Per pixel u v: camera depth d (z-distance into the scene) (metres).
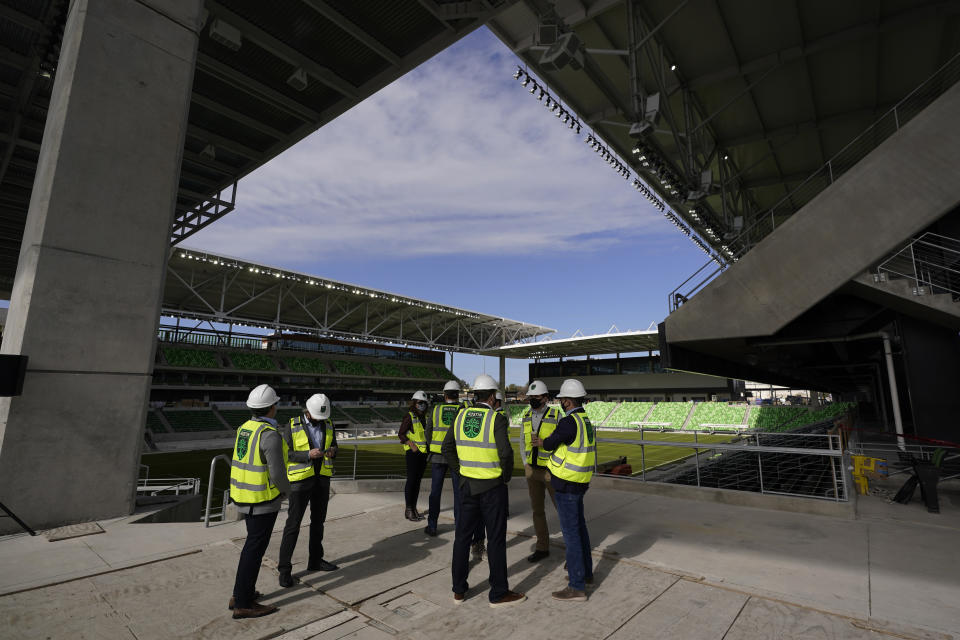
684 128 19.80
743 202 25.77
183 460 26.95
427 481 9.99
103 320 6.51
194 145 18.52
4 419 5.72
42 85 14.55
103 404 6.43
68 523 6.02
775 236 9.34
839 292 10.30
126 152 6.89
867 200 8.55
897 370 17.62
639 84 15.12
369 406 59.16
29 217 6.78
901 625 3.28
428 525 5.80
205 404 46.19
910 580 4.16
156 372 44.56
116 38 6.90
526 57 16.03
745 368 17.41
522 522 6.36
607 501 7.66
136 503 7.32
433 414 5.98
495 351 71.62
